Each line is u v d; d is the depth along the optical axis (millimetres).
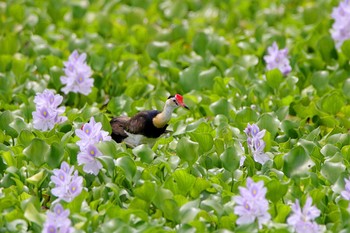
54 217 10250
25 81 16547
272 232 10188
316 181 11680
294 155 11750
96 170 11852
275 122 13477
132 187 11711
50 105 13367
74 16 21156
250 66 17031
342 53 17359
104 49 17812
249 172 12195
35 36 18719
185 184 11477
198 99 15086
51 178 11117
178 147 12055
